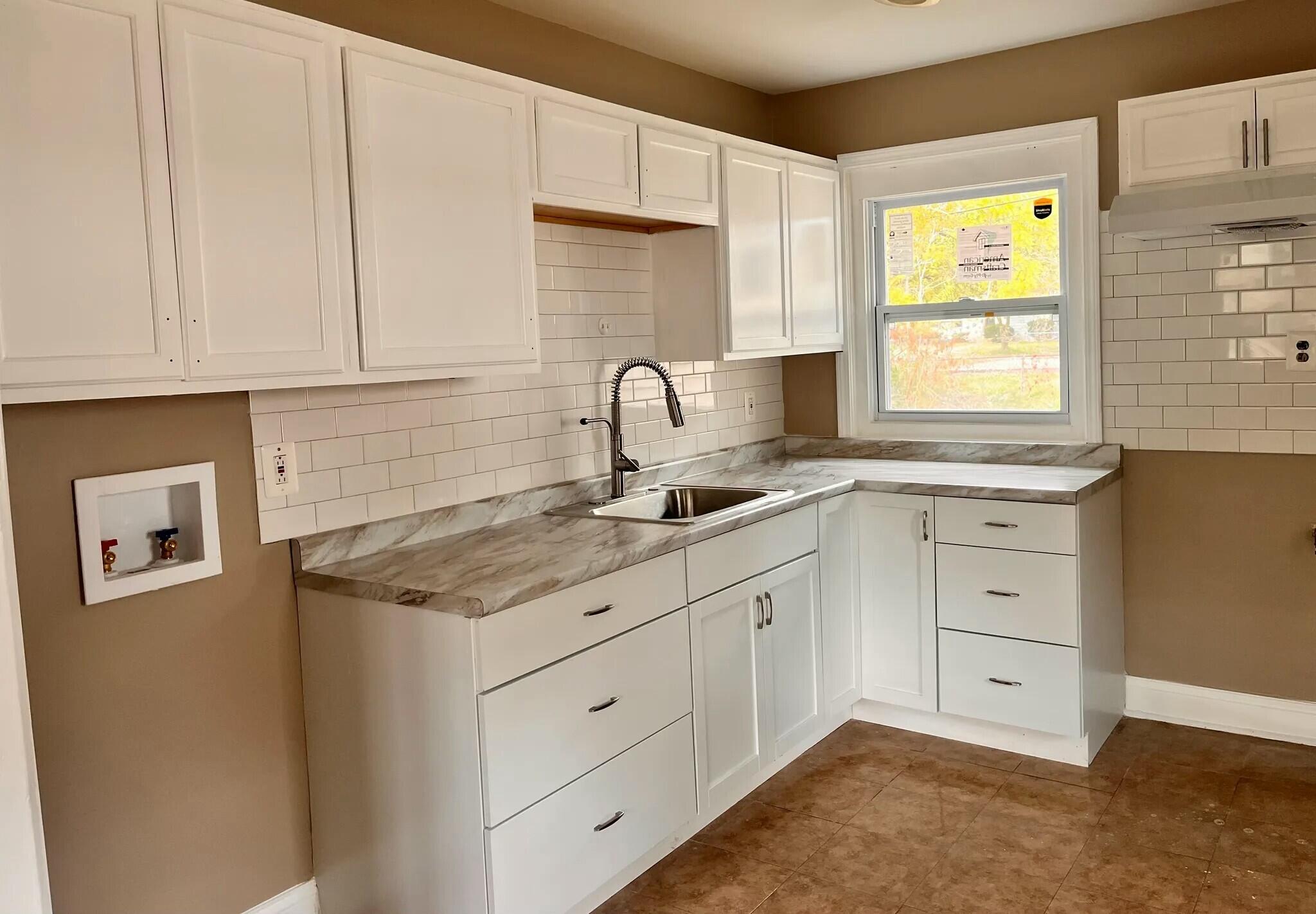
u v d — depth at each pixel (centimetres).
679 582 270
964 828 287
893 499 350
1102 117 353
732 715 295
